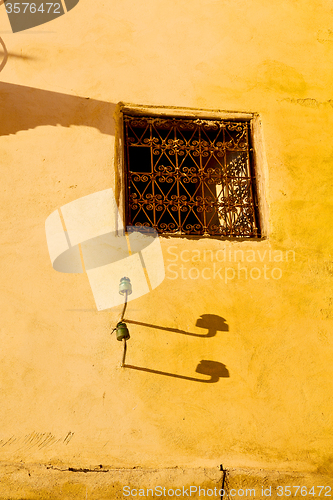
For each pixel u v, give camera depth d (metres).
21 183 3.47
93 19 4.09
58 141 3.64
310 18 4.50
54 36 3.99
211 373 3.16
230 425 3.04
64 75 3.86
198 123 3.96
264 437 3.04
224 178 3.86
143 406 3.00
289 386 3.21
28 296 3.18
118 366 3.08
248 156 3.94
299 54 4.33
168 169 3.85
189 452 2.93
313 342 3.37
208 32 4.23
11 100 3.71
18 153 3.56
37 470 2.76
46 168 3.54
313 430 3.11
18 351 3.03
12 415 2.87
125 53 4.02
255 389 3.16
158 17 4.20
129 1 4.21
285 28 4.40
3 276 3.20
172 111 3.89
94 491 2.76
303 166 3.92
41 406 2.91
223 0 4.39
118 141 3.73
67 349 3.08
